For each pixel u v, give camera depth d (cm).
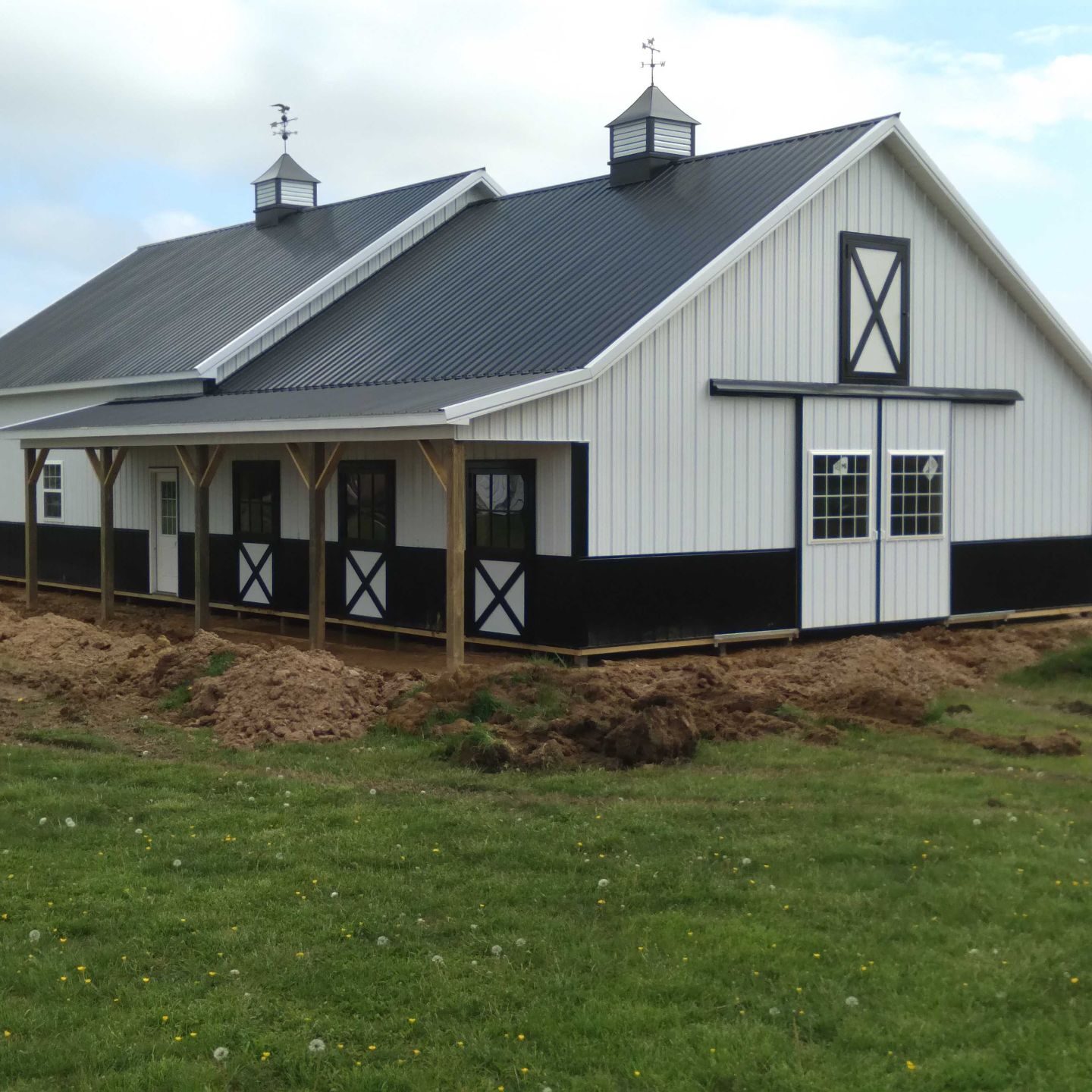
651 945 654
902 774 990
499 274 1889
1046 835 823
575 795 932
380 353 1839
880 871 759
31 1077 540
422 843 813
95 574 2317
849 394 1709
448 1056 552
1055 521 1983
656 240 1716
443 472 1380
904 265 1781
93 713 1200
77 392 2342
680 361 1553
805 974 618
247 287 2300
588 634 1473
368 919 691
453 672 1181
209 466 1755
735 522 1608
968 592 1866
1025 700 1316
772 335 1642
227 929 679
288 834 834
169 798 920
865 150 1708
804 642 1683
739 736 1107
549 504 1496
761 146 1859
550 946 655
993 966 624
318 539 1561
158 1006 596
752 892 723
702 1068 536
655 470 1531
